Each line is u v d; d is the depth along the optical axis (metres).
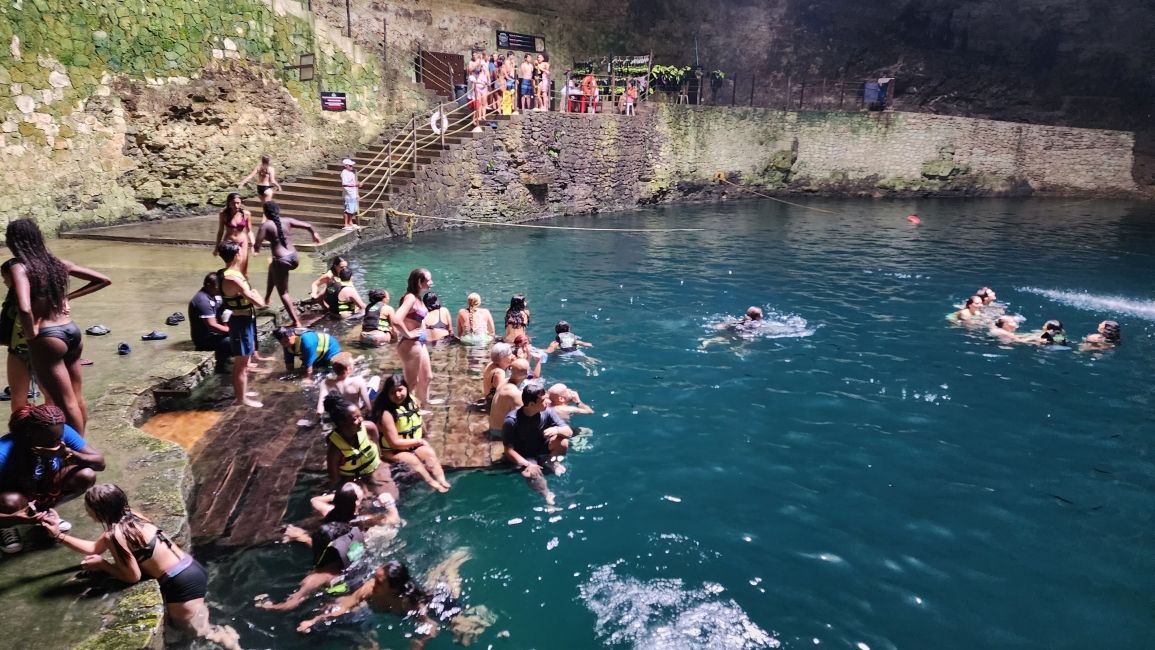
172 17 15.40
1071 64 34.56
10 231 4.83
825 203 30.27
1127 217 27.16
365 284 13.48
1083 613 5.02
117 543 4.20
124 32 14.60
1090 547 5.81
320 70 19.14
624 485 6.62
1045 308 13.48
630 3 31.30
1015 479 6.91
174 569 4.46
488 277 14.68
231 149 17.06
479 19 27.39
